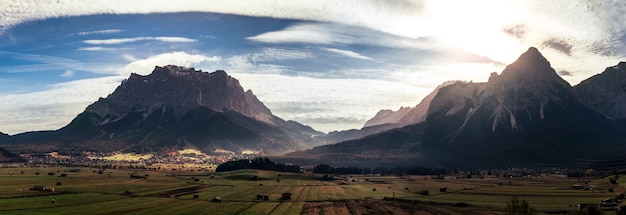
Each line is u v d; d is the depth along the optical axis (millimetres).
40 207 188875
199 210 196875
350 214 191500
